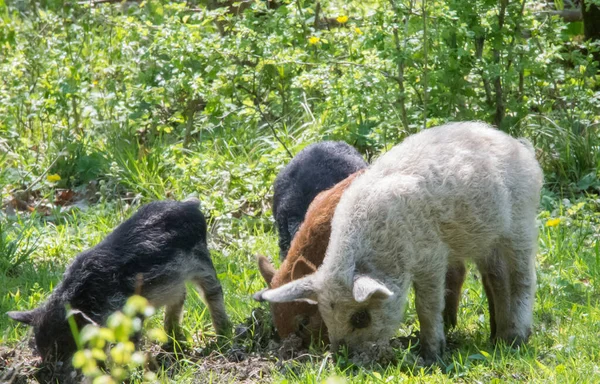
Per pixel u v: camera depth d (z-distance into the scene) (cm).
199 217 1027
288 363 911
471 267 1184
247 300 1107
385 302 891
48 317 904
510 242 974
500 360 919
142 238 975
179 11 1641
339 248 888
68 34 1812
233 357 973
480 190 931
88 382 874
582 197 1382
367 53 1477
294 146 1448
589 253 1202
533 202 991
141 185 1427
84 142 1592
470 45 1395
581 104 1514
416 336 995
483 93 1478
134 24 1691
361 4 1742
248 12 1559
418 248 910
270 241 1291
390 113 1398
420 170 916
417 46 1414
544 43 1538
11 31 1789
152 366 957
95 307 919
